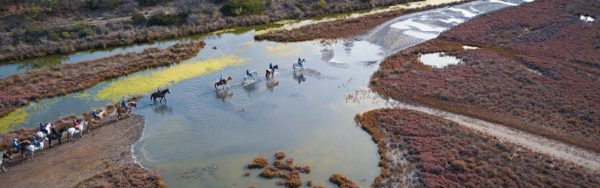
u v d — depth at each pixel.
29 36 70.88
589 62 57.94
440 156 40.09
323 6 85.56
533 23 73.31
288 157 41.41
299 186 37.22
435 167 38.50
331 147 42.94
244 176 38.81
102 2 83.06
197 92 54.25
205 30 76.19
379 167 39.78
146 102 51.94
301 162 40.62
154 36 72.94
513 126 44.59
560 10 78.44
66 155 42.16
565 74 54.88
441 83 54.09
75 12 80.62
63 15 79.38
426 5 87.00
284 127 46.56
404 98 51.28
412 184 37.06
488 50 64.19
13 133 45.22
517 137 42.72
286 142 43.91
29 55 66.44
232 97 52.94
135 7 84.06
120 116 48.50
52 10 79.25
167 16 78.62
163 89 54.84
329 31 73.88
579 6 79.50
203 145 43.72
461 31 71.81
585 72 55.50
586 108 46.75
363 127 45.81
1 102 51.06
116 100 52.44
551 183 35.84
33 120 48.44
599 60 58.41
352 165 40.16
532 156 39.34
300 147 43.03
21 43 69.00
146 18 78.81
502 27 72.69
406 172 38.59
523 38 67.88
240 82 56.69
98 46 69.88
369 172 39.16
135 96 53.28
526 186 35.69
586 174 36.78
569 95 49.69
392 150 41.84
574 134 42.75
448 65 59.31
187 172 39.62
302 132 45.59
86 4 82.50
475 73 56.31
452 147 41.31
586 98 48.91
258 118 48.38
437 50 64.94
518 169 37.62
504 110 47.56
